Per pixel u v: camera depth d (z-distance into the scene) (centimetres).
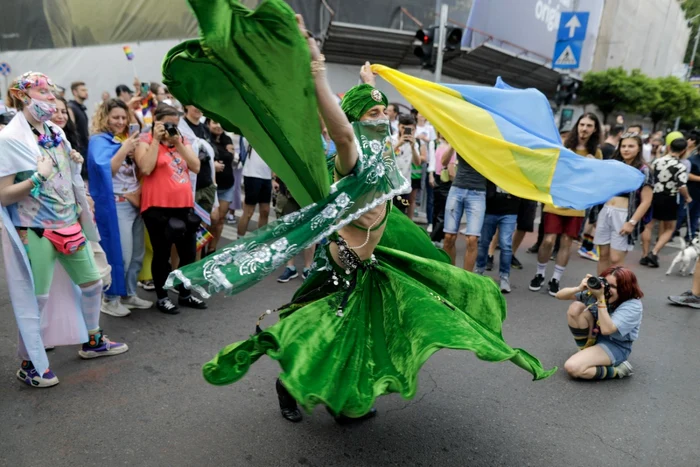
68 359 358
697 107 2719
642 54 2817
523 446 282
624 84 2173
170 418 292
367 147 224
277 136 198
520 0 1566
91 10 1305
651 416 322
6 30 1466
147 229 436
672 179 698
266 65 175
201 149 498
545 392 345
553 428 302
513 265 670
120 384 327
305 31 177
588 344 379
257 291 525
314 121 183
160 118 409
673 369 395
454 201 529
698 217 834
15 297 294
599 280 360
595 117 533
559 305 530
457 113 396
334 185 213
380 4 1297
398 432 288
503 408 321
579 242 859
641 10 2677
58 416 288
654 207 715
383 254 266
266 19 164
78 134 586
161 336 404
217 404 309
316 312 229
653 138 1185
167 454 259
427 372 365
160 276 442
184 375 343
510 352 216
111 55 1319
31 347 300
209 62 187
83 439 269
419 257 272
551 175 394
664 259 789
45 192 301
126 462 252
